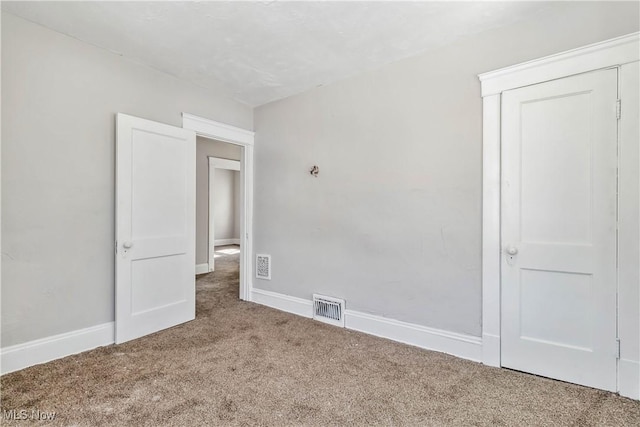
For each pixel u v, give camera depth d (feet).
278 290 11.60
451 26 7.13
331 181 10.16
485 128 7.27
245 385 6.31
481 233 7.38
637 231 5.76
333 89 10.13
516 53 6.95
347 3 6.33
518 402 5.75
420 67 8.32
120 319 8.30
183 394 5.97
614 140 5.94
